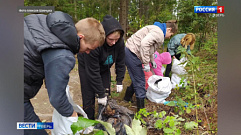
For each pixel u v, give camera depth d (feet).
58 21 4.01
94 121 2.99
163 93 9.00
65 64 3.84
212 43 12.40
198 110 7.36
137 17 19.53
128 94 9.55
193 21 12.30
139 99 8.18
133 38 8.08
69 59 3.91
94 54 5.79
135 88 8.25
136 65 7.99
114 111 6.26
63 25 3.97
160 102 9.08
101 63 6.64
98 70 6.18
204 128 6.59
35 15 4.39
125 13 21.26
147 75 9.62
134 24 19.84
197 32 13.23
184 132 6.49
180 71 10.00
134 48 7.89
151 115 7.37
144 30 7.84
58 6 16.02
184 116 7.50
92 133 3.29
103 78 7.47
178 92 9.52
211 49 11.99
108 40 5.91
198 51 13.23
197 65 6.12
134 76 8.18
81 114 5.69
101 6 24.38
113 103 6.51
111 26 5.73
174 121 5.75
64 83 3.89
